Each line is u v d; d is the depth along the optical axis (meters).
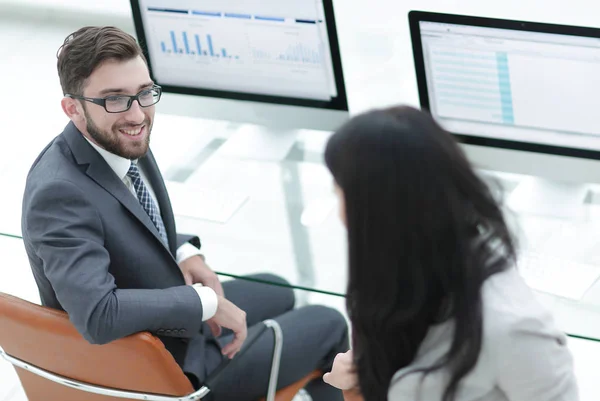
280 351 1.99
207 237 2.27
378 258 1.17
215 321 1.93
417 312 1.20
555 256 2.06
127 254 1.84
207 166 2.54
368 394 1.41
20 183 2.54
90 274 1.71
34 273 1.89
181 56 2.59
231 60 2.54
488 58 2.19
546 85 2.17
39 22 4.86
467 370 1.22
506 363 1.21
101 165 1.84
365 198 1.14
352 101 2.81
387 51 3.67
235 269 2.15
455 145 1.15
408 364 1.30
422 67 2.29
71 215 1.75
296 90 2.52
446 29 2.19
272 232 2.26
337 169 1.17
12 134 2.92
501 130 2.31
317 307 2.25
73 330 1.72
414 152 1.12
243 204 2.38
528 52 2.13
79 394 1.89
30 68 4.32
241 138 2.66
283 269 2.13
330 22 2.33
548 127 2.24
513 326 1.19
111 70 1.77
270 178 2.47
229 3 2.42
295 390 2.11
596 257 2.04
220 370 1.88
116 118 1.81
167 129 2.72
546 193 2.29
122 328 1.70
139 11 2.54
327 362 2.20
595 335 1.84
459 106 2.31
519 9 4.20
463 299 1.18
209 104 2.67
